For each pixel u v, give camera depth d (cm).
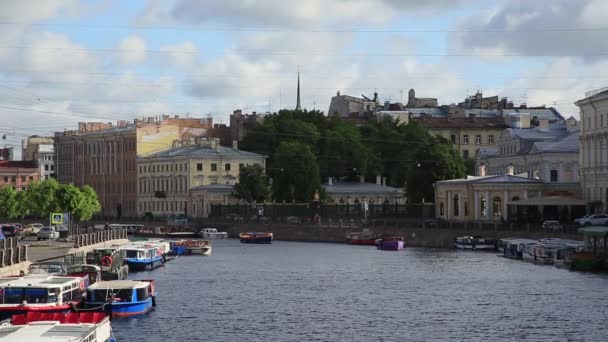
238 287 10881
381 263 14062
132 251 13038
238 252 16788
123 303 8469
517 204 16975
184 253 16000
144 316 8575
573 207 17450
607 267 12400
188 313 8794
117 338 7525
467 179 19588
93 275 9644
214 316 8644
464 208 19275
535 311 8875
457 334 7794
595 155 17025
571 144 19912
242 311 8956
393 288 10750
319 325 8219
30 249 13175
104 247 13638
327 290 10594
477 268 13125
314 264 13988
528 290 10394
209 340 7512
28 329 5812
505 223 16938
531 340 7538
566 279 11481
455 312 8881
